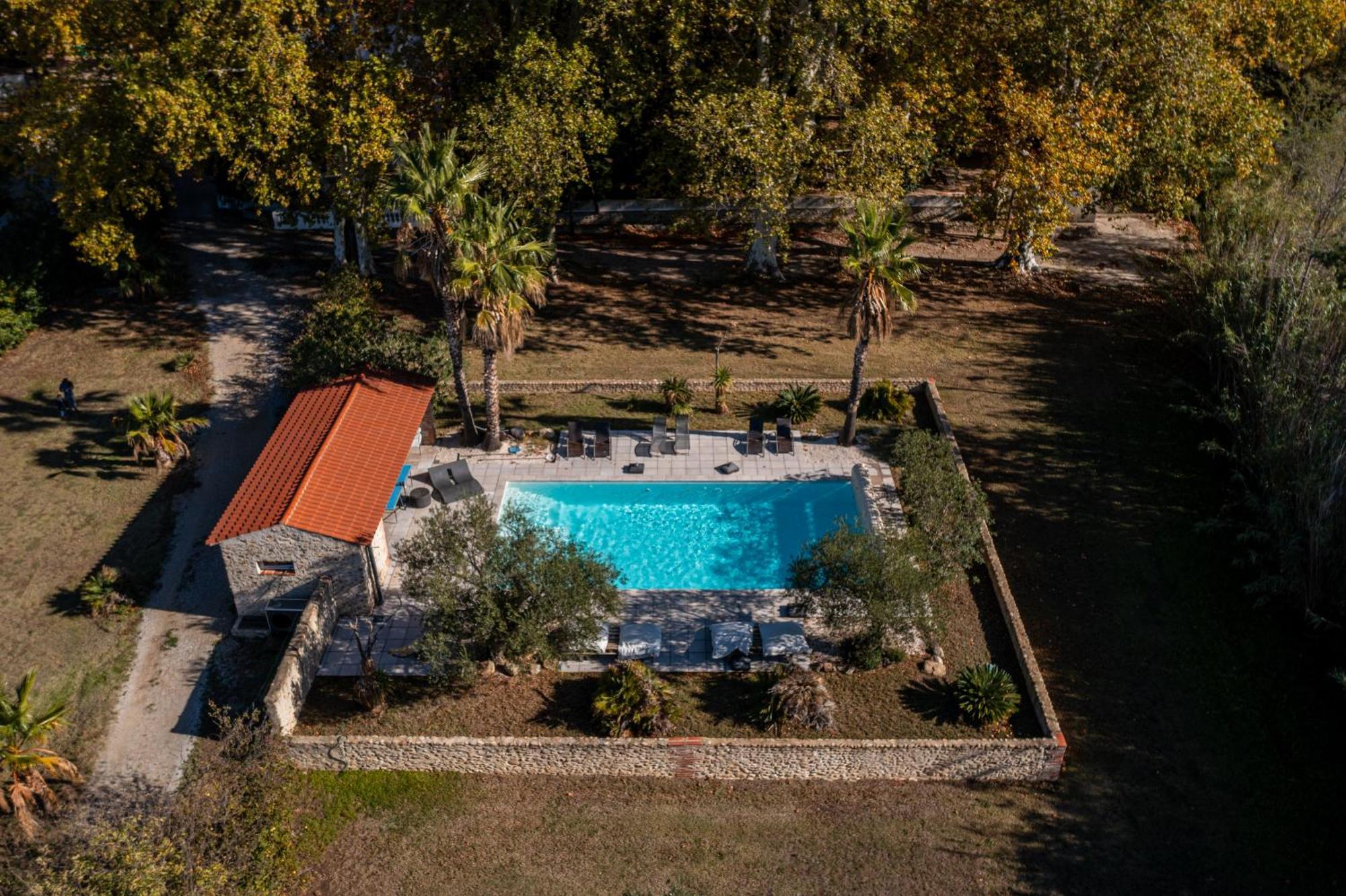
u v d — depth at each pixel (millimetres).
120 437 40031
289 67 39781
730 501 37062
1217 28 45969
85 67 41375
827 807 27125
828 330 48031
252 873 23844
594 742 27219
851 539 28859
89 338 46125
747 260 53156
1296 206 42531
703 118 43062
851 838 26297
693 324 48344
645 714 27609
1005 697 28078
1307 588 31344
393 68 42812
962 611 32031
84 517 36031
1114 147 44719
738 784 27781
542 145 42031
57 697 29375
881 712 28453
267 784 25594
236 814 24938
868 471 37875
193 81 39031
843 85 44188
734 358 45406
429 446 39156
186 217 57375
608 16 44844
